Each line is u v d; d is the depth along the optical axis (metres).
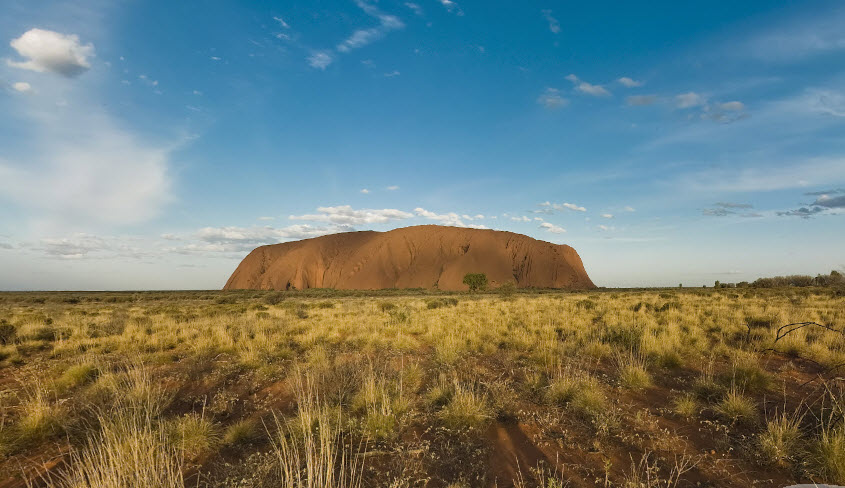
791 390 6.61
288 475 3.64
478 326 14.07
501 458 4.55
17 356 11.19
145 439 4.39
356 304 31.94
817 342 9.47
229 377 8.59
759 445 4.49
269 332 14.47
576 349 10.09
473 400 5.83
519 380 7.69
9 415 6.18
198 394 7.38
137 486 3.55
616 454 4.54
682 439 4.89
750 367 7.05
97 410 5.80
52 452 4.95
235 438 5.13
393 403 6.06
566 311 18.70
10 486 4.20
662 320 15.04
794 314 14.05
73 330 15.71
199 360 9.93
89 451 4.77
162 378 8.41
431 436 5.23
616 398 6.49
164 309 28.50
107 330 15.84
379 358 9.44
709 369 7.97
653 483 3.69
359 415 5.94
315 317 20.08
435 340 12.34
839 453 3.94
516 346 11.00
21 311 29.75
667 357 8.60
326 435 4.49
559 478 4.00
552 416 5.75
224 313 23.78
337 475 4.12
